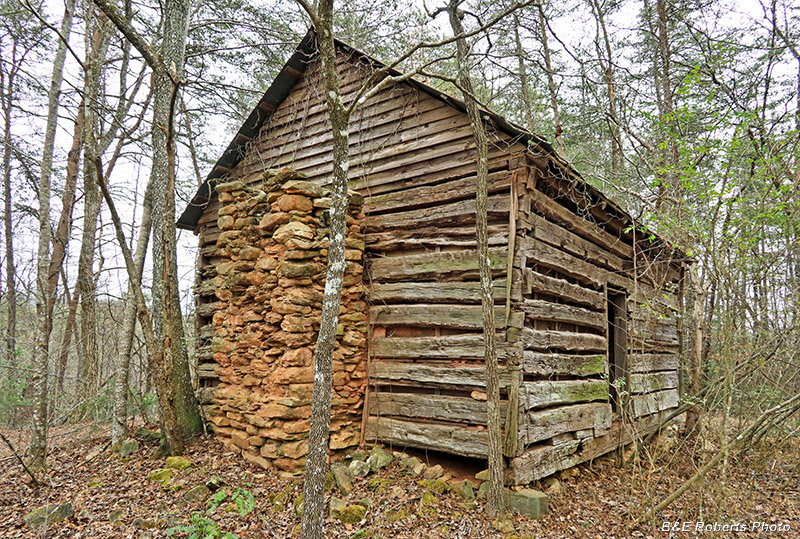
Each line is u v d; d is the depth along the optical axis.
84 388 11.72
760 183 6.64
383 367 7.23
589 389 7.38
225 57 12.88
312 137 9.05
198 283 10.27
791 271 7.40
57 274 13.05
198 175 13.91
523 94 15.63
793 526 5.68
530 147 6.12
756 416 6.93
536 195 6.52
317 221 6.96
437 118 7.29
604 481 6.96
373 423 7.20
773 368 6.59
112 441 7.86
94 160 6.43
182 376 8.26
